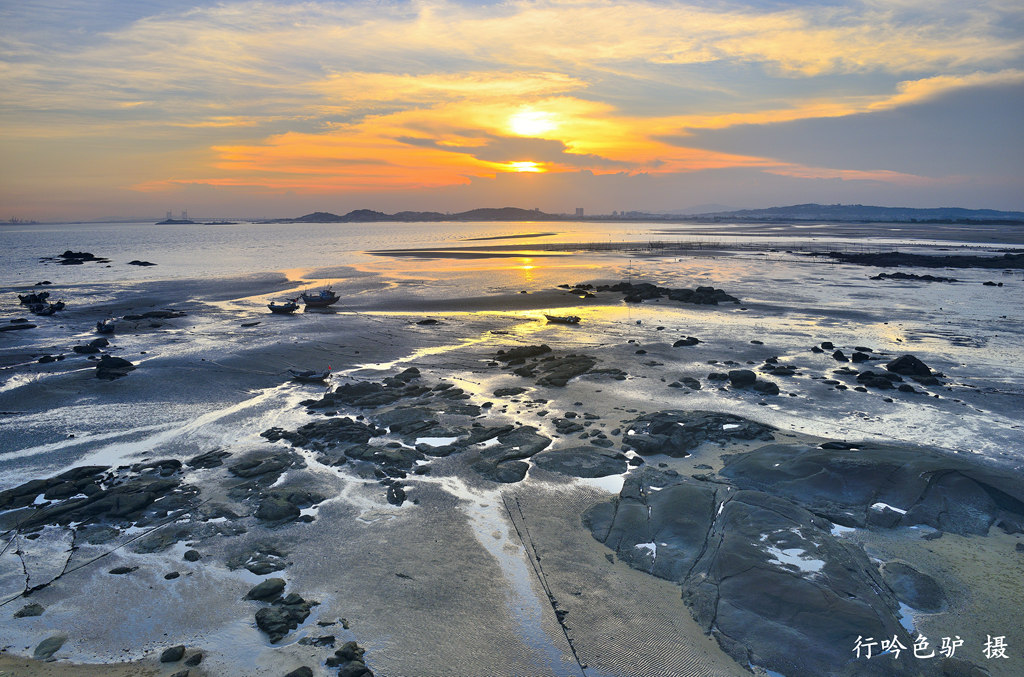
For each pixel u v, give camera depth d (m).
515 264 161.25
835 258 169.38
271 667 22.75
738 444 41.50
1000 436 42.75
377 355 65.19
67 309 94.06
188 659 23.19
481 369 59.56
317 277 133.88
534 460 39.03
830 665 22.25
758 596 25.28
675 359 62.72
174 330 77.50
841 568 26.48
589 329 77.44
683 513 31.22
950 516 31.50
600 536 30.72
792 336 73.06
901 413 47.19
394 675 22.31
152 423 46.12
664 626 24.59
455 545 30.19
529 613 25.45
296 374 56.31
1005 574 27.58
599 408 48.38
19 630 24.83
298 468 38.47
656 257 180.25
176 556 29.53
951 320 82.62
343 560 29.03
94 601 26.50
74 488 35.56
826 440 41.91
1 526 32.16
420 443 42.03
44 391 52.88
